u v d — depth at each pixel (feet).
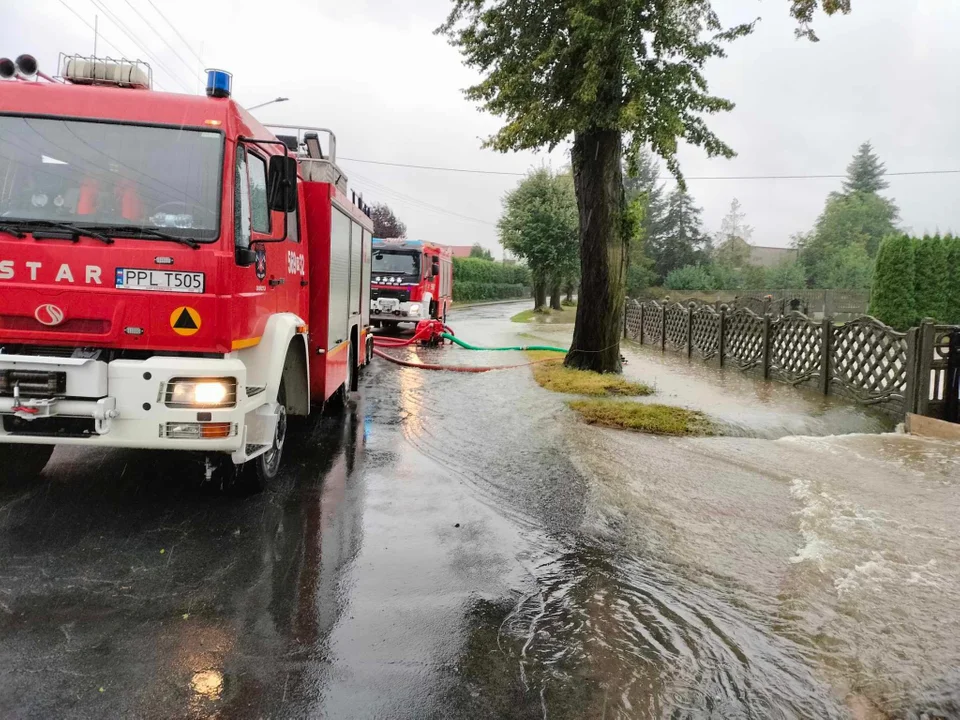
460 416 29.63
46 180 14.94
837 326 34.12
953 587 12.98
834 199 230.27
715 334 49.19
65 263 14.40
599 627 11.60
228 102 15.64
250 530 15.52
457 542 15.34
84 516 15.81
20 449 17.33
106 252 14.44
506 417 29.40
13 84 15.51
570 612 12.14
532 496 18.71
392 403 32.53
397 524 16.37
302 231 22.09
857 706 9.49
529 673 10.16
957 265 72.38
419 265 64.54
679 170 38.40
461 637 11.16
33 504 16.39
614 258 40.68
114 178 15.01
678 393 35.58
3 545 13.97
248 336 16.06
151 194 14.94
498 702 9.43
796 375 37.96
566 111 35.76
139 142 15.21
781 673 10.27
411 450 23.67
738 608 12.33
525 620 11.81
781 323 39.73
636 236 41.47
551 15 36.78
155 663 9.96
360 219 31.68
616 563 14.32
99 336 14.49
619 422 27.71
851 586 13.03
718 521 16.76
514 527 16.39
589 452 23.41
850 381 32.99
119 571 13.03
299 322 19.69
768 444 24.67
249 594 12.35
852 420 28.89
